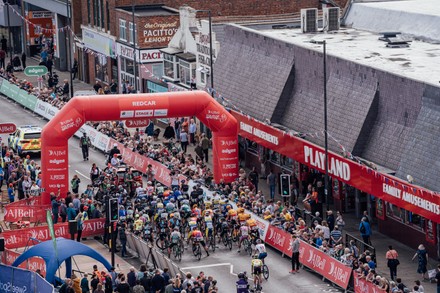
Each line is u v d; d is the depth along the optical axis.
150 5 123.56
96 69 130.88
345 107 80.62
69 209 77.62
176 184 85.44
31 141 99.25
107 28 126.31
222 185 84.12
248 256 73.38
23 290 60.94
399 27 96.44
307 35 97.25
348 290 65.44
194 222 74.00
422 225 71.88
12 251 69.69
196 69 105.81
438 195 67.00
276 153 90.06
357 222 78.94
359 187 75.19
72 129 83.88
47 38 148.25
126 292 62.72
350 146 78.56
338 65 82.38
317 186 80.31
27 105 119.44
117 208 67.62
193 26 110.00
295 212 76.56
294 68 88.69
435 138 70.75
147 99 85.06
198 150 95.44
